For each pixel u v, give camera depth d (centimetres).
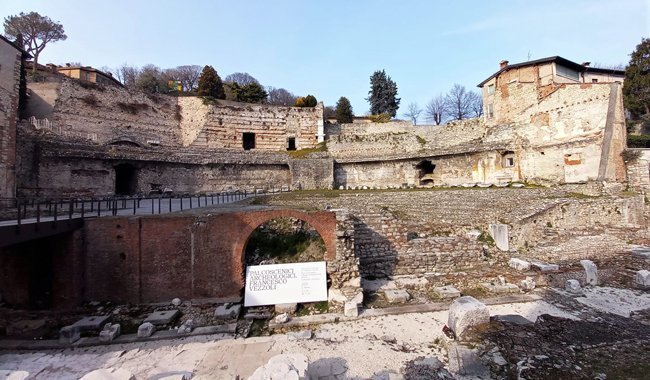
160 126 3547
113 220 1229
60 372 840
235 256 1245
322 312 1148
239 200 2333
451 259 1508
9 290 1214
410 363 820
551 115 2644
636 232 1808
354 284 1241
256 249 1435
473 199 2220
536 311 1100
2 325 1098
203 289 1229
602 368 730
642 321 994
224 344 970
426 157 3353
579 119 2456
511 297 1209
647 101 3259
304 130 4209
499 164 2939
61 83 2842
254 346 950
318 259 1373
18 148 2142
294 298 1191
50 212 1414
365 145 3841
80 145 2455
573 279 1320
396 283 1364
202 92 4719
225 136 3847
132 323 1103
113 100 3186
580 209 1922
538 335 854
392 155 3538
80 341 999
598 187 2158
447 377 755
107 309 1177
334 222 1313
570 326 908
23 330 1074
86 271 1221
